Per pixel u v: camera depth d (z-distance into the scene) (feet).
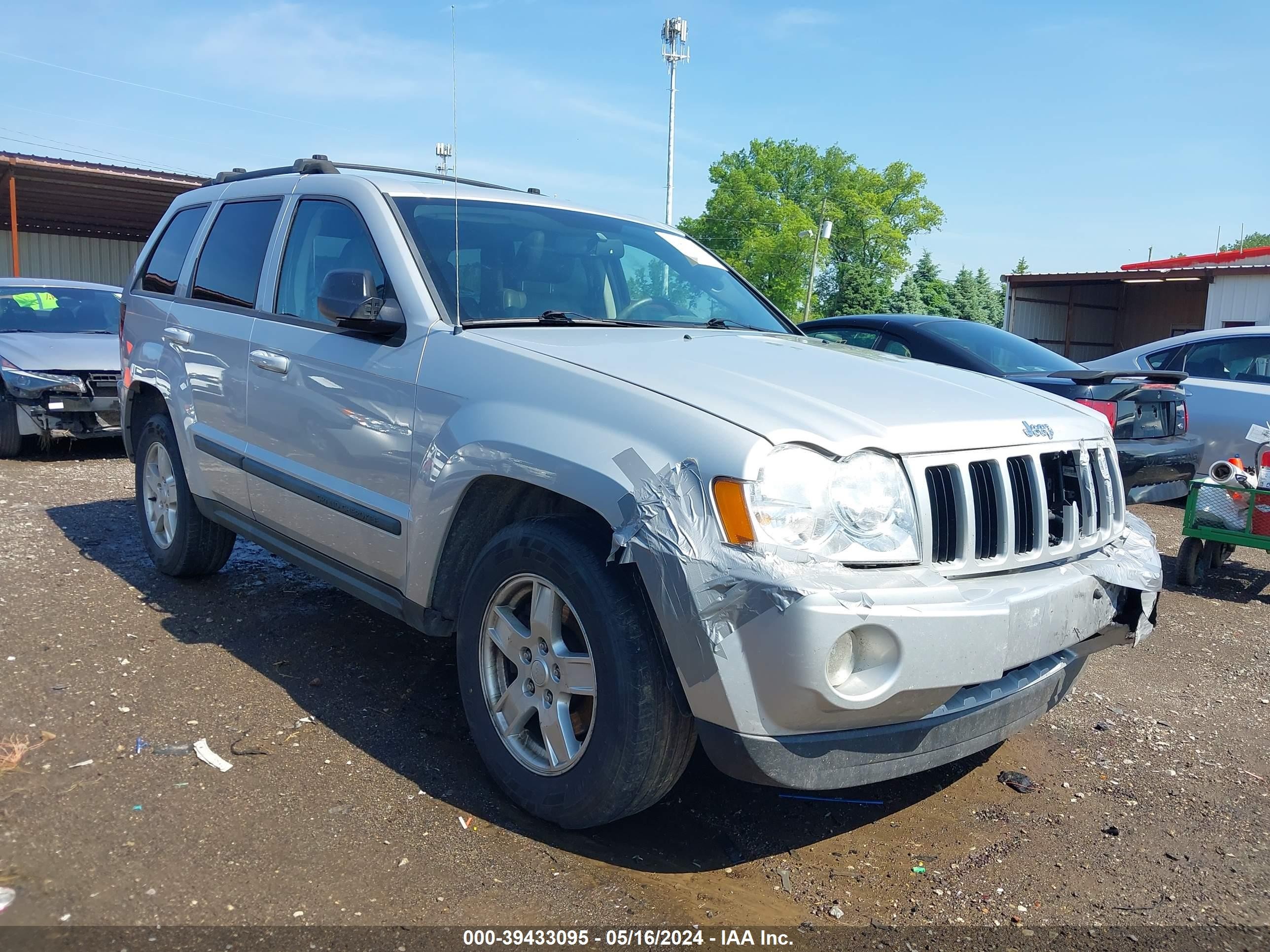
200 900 7.74
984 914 8.39
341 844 8.70
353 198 12.15
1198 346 29.07
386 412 10.59
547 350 9.63
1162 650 16.19
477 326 10.54
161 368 15.46
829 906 8.36
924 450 8.31
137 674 12.21
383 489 10.65
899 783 10.87
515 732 9.50
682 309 13.08
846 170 222.69
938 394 9.52
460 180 14.38
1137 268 100.94
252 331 13.12
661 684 8.25
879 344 23.90
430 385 10.11
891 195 224.53
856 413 8.46
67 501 22.04
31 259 89.20
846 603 7.35
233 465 13.43
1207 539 19.69
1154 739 12.40
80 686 11.72
